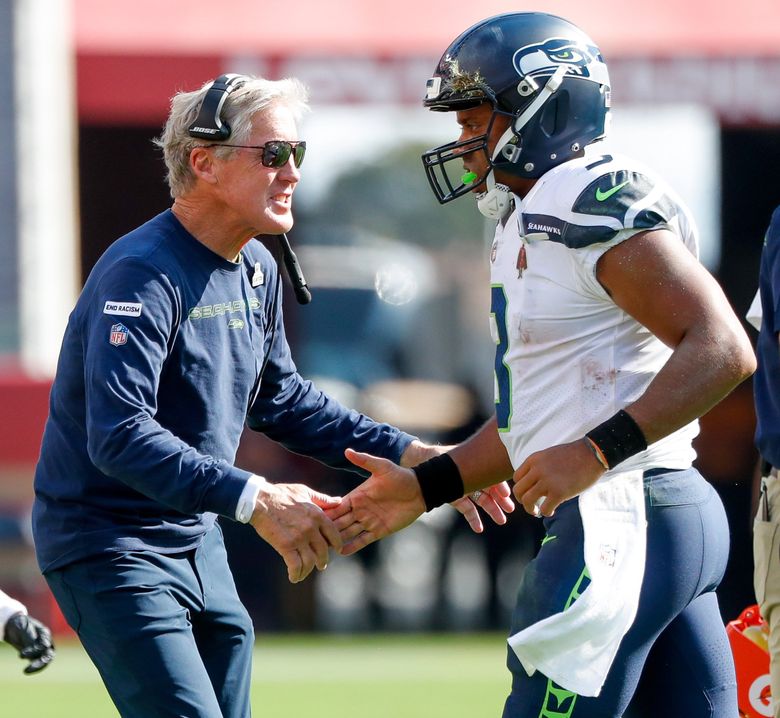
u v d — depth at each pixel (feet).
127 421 39.86
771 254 44.01
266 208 42.63
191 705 41.29
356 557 115.34
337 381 112.68
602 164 38.42
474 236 160.56
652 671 41.22
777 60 103.45
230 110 42.09
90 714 72.13
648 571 38.63
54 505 42.70
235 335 43.52
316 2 103.19
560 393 39.11
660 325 37.06
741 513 107.34
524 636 37.86
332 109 104.47
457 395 114.21
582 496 38.45
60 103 101.65
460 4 105.19
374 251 134.10
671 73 102.99
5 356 100.53
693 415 36.50
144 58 99.76
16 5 100.48
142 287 40.96
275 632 105.19
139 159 116.57
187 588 43.19
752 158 124.16
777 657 45.21
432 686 80.59
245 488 40.06
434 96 41.65
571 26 41.98
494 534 109.70
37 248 101.45
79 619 42.29
